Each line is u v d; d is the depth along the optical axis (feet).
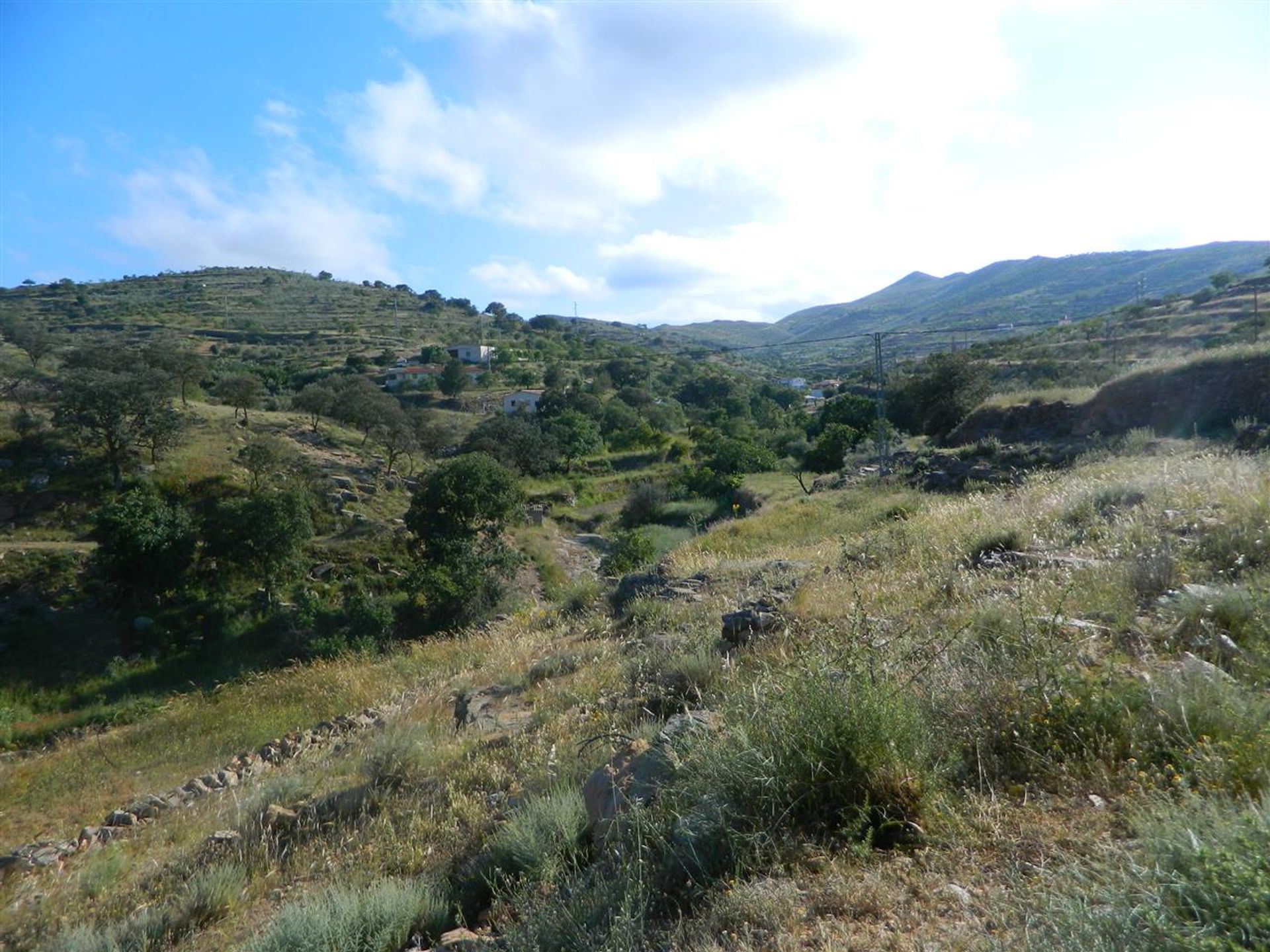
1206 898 6.05
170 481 122.01
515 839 12.05
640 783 11.61
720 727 12.08
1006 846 8.25
